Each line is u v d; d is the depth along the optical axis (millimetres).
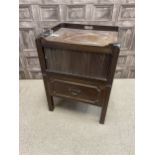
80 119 1418
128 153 1121
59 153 1133
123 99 1647
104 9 1526
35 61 1896
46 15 1580
